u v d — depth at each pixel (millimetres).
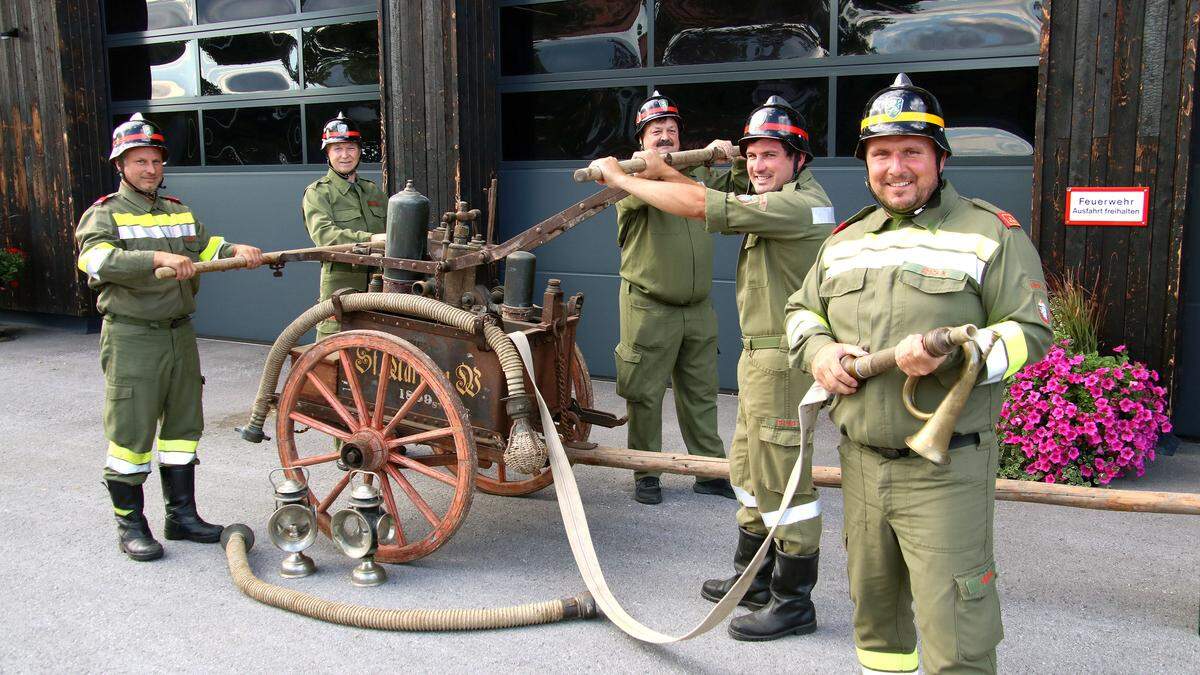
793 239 3170
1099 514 4383
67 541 4086
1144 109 4910
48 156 8672
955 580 2250
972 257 2262
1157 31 4828
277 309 8289
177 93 8531
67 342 8562
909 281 2299
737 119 6414
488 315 3705
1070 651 3154
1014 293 2227
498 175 7160
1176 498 3156
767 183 3342
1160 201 4945
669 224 4328
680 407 4711
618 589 3664
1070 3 4980
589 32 6793
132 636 3268
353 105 7730
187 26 8375
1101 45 4953
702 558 3957
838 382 2322
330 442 5582
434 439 3795
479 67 6852
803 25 6152
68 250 8719
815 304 2566
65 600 3531
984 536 2291
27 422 6020
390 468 3818
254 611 3461
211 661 3105
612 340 6930
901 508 2318
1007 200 5695
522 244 3809
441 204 6773
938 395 2256
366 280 5500
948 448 2184
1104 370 4668
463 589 3643
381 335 3756
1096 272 5141
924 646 2312
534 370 3939
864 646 2570
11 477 4945
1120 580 3695
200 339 8711
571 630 3338
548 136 7027
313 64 7852
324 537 4156
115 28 8719
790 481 2535
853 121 6078
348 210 5691
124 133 3869
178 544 4062
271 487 4809
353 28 7621
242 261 3928
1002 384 2344
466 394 3814
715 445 4711
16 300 9125
